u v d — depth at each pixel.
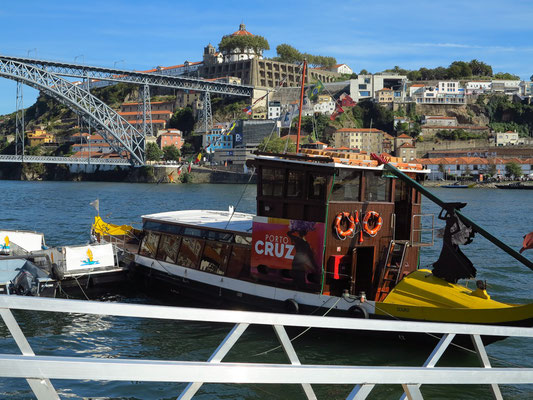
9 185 129.00
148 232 18.50
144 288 18.47
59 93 133.00
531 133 190.38
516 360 12.57
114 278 18.75
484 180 140.75
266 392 10.64
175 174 148.50
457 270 12.91
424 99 191.00
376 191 13.67
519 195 100.25
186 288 16.78
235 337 4.26
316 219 13.14
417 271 13.90
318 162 12.93
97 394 10.35
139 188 112.25
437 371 4.60
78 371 3.49
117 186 123.81
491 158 147.38
